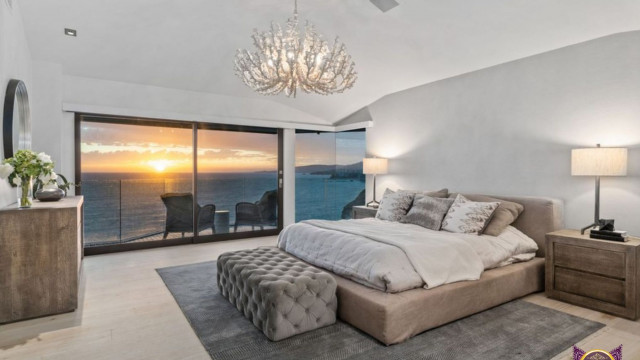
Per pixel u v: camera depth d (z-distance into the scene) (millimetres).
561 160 3441
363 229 3320
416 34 3672
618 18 2848
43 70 4043
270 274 2502
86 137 4520
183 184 5188
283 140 6039
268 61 2768
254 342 2242
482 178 4109
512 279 2893
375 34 3834
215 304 2883
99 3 3281
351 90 5207
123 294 3115
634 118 2979
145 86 4750
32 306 2594
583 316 2631
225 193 5547
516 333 2350
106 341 2270
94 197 4582
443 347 2166
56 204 2906
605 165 2857
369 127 5691
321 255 2992
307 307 2373
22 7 3230
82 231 4277
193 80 4797
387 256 2484
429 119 4719
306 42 2871
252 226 5801
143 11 3441
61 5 3264
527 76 3701
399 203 4137
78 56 4004
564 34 3182
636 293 2537
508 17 3111
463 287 2545
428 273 2486
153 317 2639
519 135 3770
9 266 2527
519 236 3328
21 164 2713
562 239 2938
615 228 3082
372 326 2256
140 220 4898
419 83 4742
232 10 3570
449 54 3869
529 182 3688
